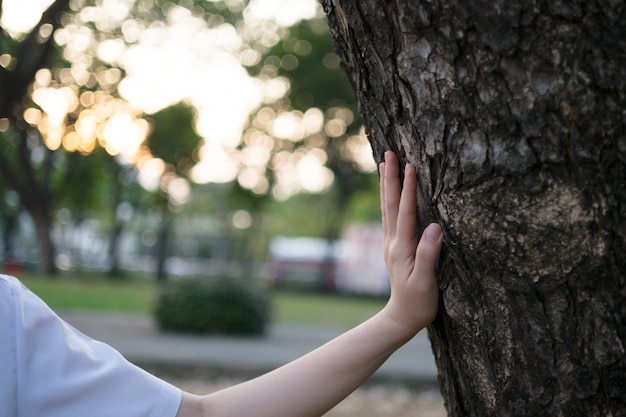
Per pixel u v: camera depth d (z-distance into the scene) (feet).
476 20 4.88
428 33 5.10
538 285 5.12
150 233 194.18
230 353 32.58
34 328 4.25
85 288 73.26
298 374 5.16
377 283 94.94
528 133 4.90
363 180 102.06
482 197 5.12
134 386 4.52
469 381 5.80
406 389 28.40
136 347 32.37
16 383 4.12
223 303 40.81
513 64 4.86
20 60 31.30
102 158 105.09
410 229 5.54
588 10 4.65
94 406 4.33
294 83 89.40
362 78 5.76
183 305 40.52
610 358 5.05
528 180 4.97
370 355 5.34
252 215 109.19
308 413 5.09
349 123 92.58
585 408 5.16
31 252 153.28
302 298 85.05
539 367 5.25
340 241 115.44
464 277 5.44
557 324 5.15
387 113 5.66
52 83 71.20
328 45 88.43
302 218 199.31
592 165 4.83
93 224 178.50
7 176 93.71
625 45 4.65
